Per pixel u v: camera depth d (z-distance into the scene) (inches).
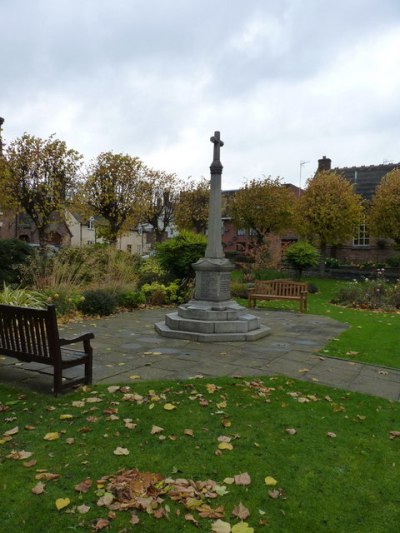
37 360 186.5
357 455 138.4
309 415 168.2
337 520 106.7
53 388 186.1
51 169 799.1
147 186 1011.9
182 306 335.3
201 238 553.0
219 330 308.8
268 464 130.8
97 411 166.1
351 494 117.6
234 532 100.1
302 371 229.6
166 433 148.8
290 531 102.4
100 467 126.3
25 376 207.5
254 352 270.7
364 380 216.7
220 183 340.5
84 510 106.4
